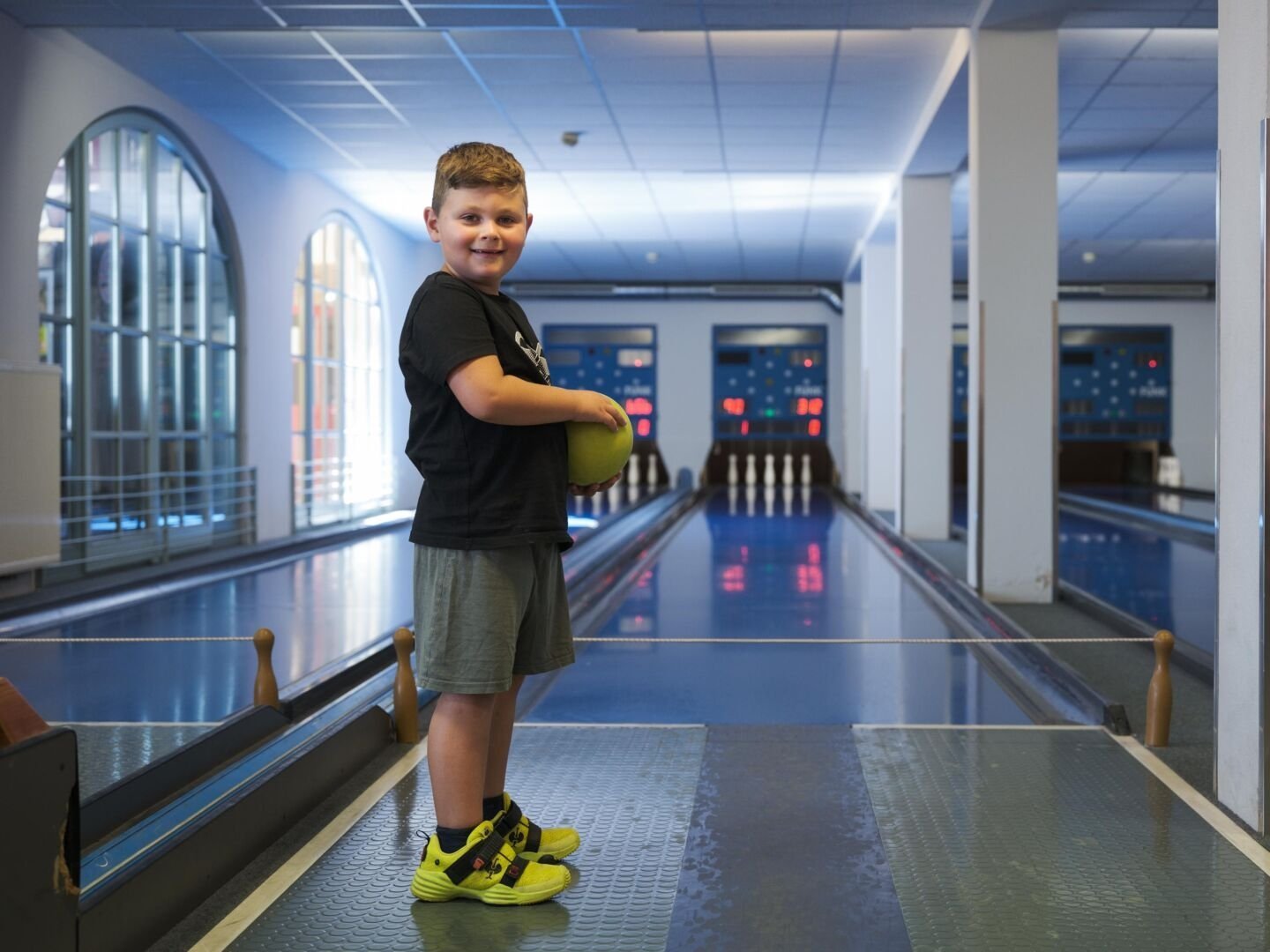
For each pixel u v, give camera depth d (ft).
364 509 48.44
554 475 8.09
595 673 17.57
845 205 44.80
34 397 22.65
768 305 71.26
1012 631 19.27
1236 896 8.25
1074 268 63.57
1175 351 70.95
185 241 31.94
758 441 71.46
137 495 27.48
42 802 5.89
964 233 52.95
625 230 51.13
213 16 23.09
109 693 15.30
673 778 11.16
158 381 29.99
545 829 9.22
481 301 7.95
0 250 23.20
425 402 7.91
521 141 34.76
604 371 71.82
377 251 48.83
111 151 27.91
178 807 9.12
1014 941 7.51
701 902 8.18
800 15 22.68
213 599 24.75
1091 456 71.56
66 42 25.20
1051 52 23.02
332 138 34.47
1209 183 40.57
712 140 34.42
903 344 37.45
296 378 41.06
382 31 24.85
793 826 9.78
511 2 21.99
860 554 34.47
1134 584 27.35
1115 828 9.72
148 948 7.51
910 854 9.11
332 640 19.56
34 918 5.84
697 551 35.63
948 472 37.40
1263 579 9.56
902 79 28.17
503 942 7.53
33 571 23.86
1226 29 10.34
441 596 7.88
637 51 26.17
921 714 14.89
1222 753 10.36
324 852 9.27
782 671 17.70
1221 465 10.42
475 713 8.13
